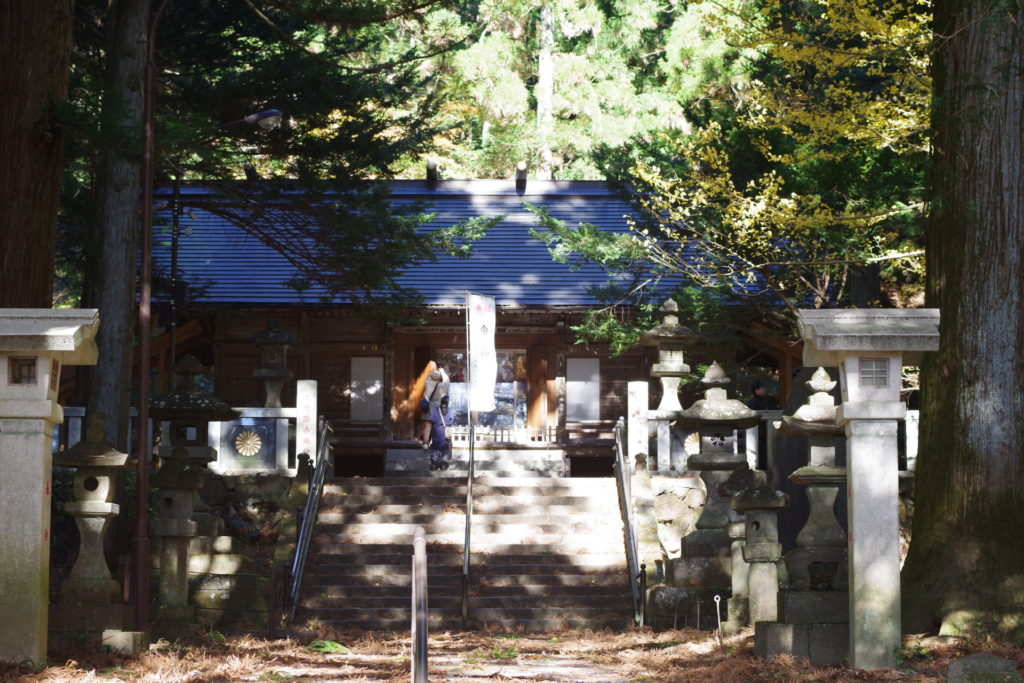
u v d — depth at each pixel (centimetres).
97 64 1972
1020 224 987
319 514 1688
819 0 1536
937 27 1052
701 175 1922
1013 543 949
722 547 1386
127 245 1565
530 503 1734
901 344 861
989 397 975
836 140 1769
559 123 3897
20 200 1155
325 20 1549
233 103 1827
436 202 3080
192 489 1212
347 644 1277
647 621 1394
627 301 2300
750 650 976
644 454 1686
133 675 875
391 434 2675
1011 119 997
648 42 3997
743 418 1377
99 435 986
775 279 2038
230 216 2038
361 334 2694
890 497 865
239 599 1366
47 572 867
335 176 1895
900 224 1823
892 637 860
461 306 2575
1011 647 896
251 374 2647
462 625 1420
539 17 4088
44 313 855
